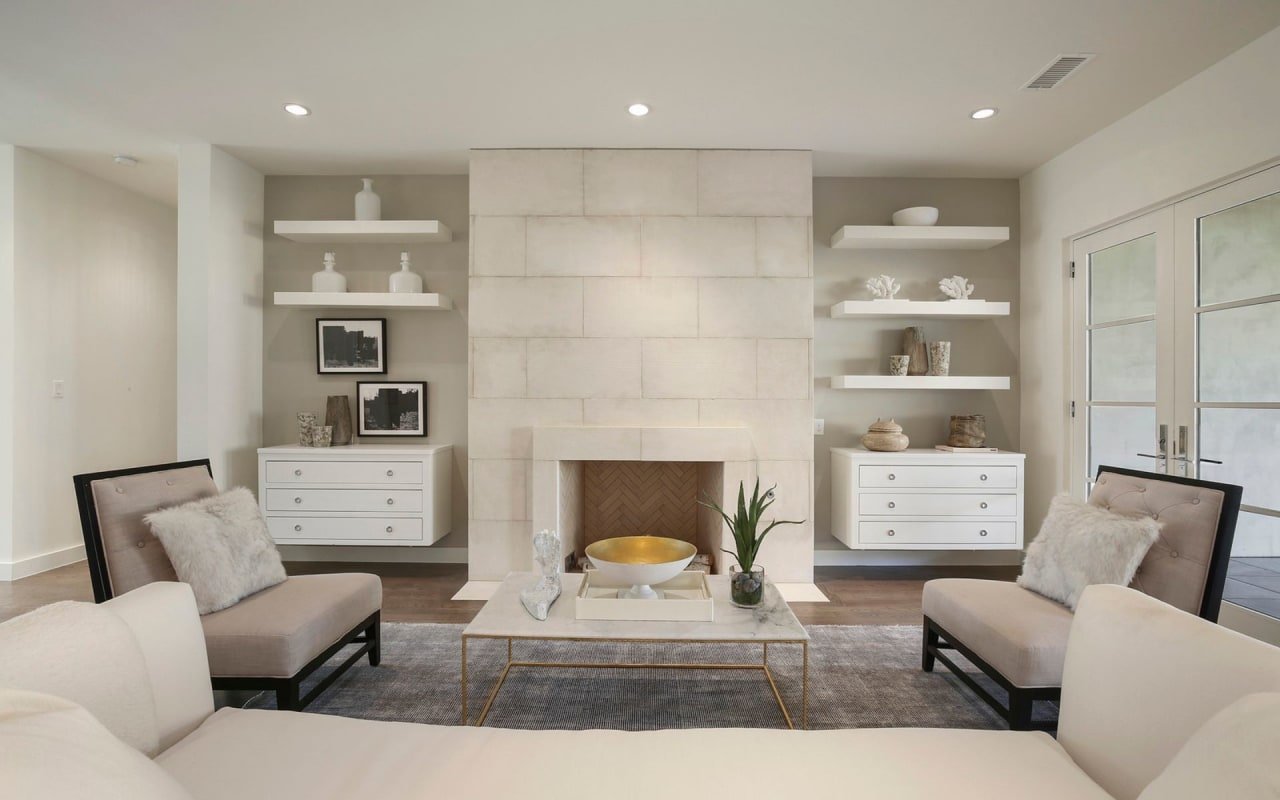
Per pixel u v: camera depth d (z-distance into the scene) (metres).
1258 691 0.95
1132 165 3.25
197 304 3.69
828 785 1.15
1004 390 4.22
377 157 3.89
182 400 3.68
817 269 4.24
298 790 1.12
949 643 2.33
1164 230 3.12
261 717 1.40
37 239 3.91
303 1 2.34
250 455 4.06
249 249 4.04
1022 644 1.88
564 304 3.70
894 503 3.76
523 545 3.70
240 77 2.92
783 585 3.66
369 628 2.55
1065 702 1.34
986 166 4.03
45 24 2.48
